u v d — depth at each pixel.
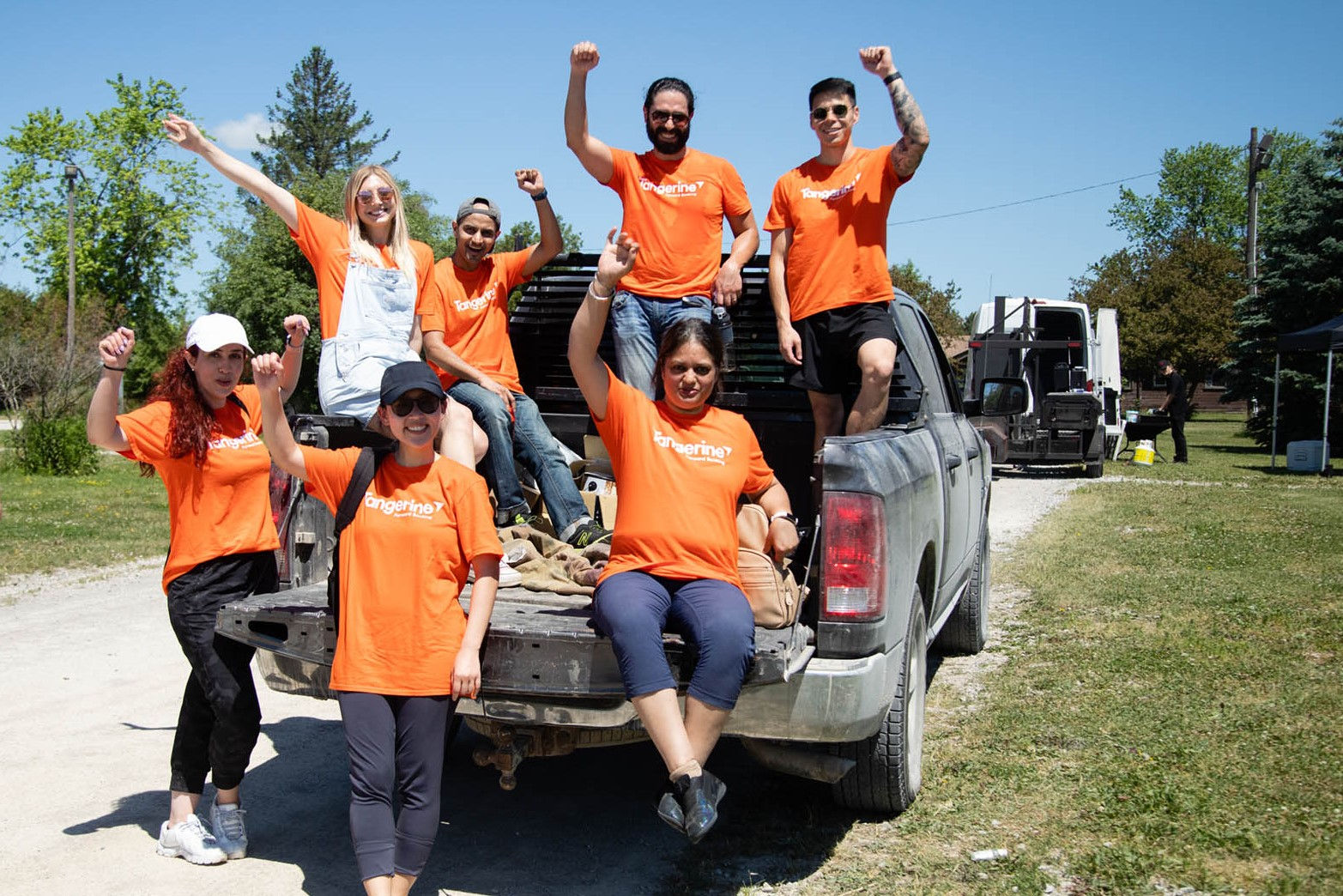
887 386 4.99
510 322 6.09
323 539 4.64
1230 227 75.62
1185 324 48.56
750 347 5.85
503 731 3.76
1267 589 8.73
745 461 3.71
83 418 22.25
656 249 5.25
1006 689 6.16
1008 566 10.31
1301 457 21.19
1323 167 28.81
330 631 3.72
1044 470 22.16
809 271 5.13
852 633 3.70
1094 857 3.91
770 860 4.05
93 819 4.55
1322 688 5.92
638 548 3.54
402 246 4.81
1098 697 5.90
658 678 3.33
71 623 8.32
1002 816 4.34
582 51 4.98
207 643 3.98
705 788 3.24
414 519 3.47
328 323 4.71
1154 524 13.05
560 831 4.46
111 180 54.75
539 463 5.06
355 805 3.40
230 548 4.01
